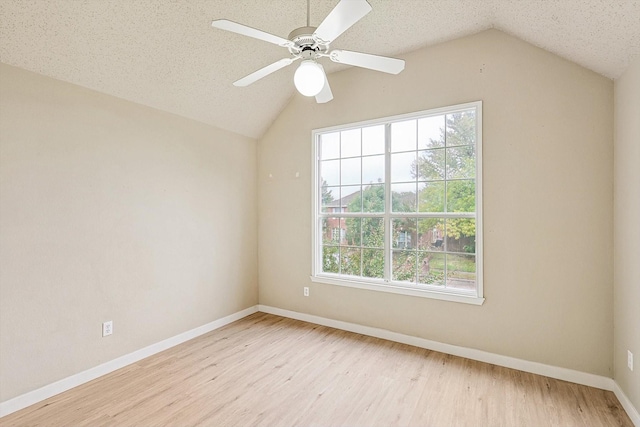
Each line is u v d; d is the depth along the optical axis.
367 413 2.04
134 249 2.78
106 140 2.59
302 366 2.66
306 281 3.73
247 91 3.32
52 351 2.27
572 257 2.41
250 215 4.01
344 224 3.54
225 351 2.95
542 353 2.51
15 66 2.10
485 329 2.72
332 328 3.51
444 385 2.36
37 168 2.20
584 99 2.36
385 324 3.21
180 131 3.17
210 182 3.48
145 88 2.72
